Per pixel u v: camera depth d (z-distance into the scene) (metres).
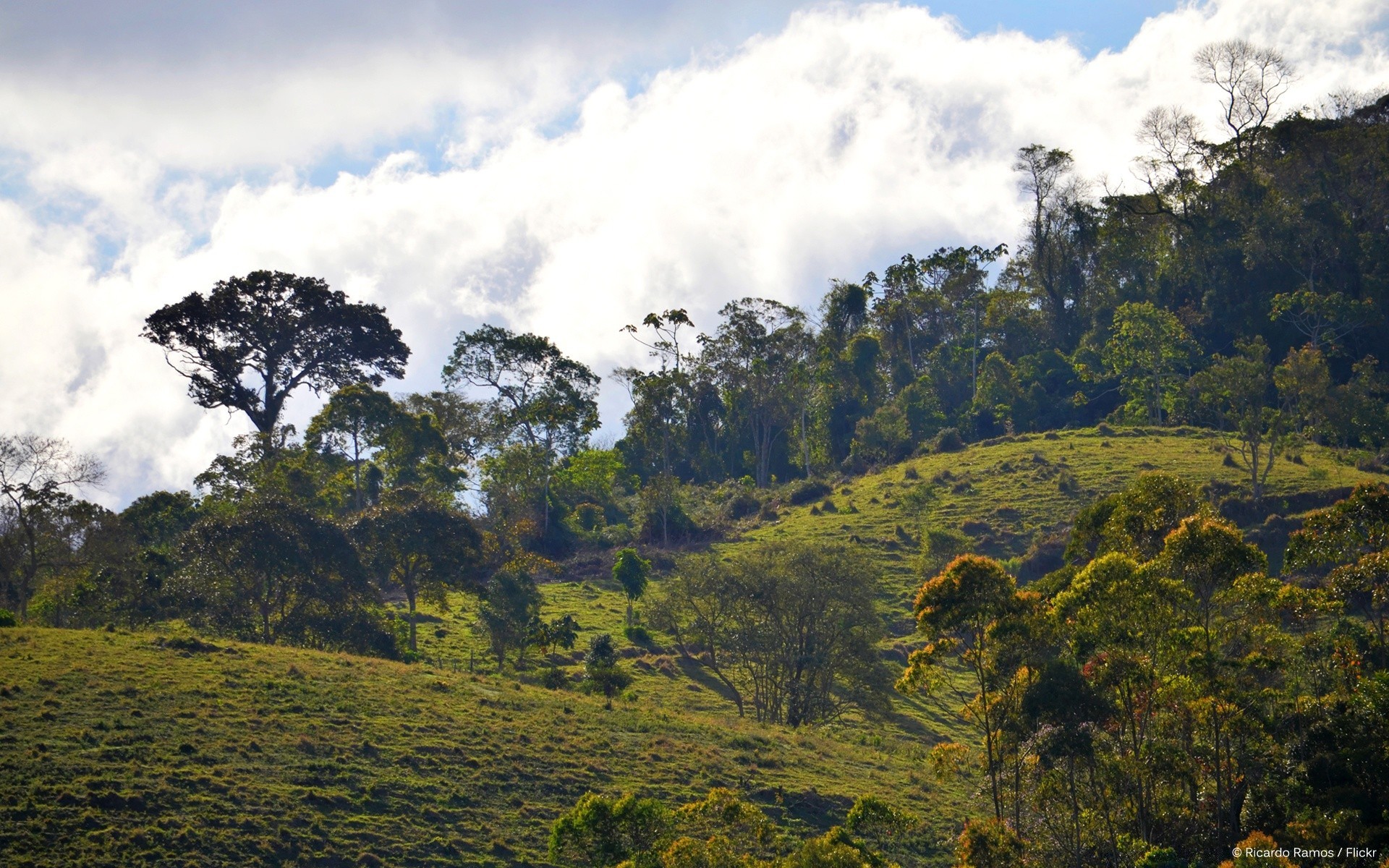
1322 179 115.12
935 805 36.66
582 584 84.25
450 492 99.38
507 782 33.59
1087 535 39.94
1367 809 25.28
